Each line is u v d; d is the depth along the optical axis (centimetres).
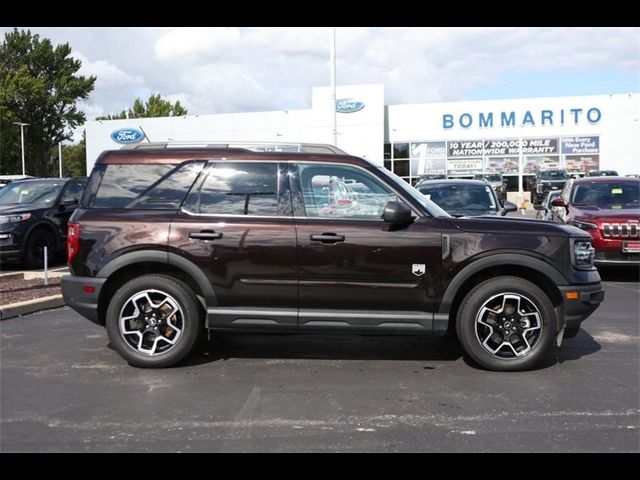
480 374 533
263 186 547
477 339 533
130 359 545
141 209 550
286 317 534
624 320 748
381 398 472
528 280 543
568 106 3781
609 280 1084
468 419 429
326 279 529
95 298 541
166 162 561
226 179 552
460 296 546
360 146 3969
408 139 3981
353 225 531
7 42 6769
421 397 475
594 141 3781
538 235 529
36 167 7012
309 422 424
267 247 529
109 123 4378
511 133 3856
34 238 1155
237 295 535
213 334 669
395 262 524
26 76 6456
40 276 1037
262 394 482
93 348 617
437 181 1223
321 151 614
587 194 1188
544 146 3828
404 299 529
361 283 527
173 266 546
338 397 475
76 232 547
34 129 6650
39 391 489
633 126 3734
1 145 6369
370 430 411
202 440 395
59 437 400
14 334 675
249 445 387
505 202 1192
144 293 541
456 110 3906
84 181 1335
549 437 399
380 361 575
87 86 7000
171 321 546
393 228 529
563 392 486
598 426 417
